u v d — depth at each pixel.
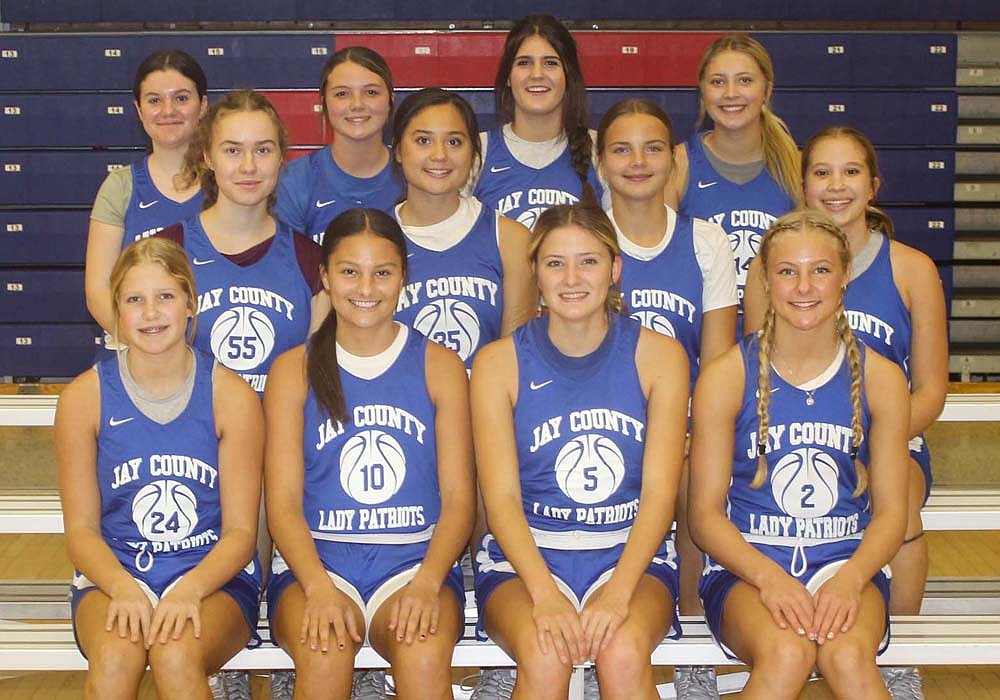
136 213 2.77
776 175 2.86
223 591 2.14
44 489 3.18
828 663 2.00
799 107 5.16
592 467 2.18
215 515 2.20
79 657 2.26
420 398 2.25
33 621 2.80
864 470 2.19
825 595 2.04
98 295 2.75
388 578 2.19
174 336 2.11
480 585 2.23
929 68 5.20
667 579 2.20
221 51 5.05
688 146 2.91
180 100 2.77
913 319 2.50
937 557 3.50
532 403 2.20
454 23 5.16
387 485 2.22
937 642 2.24
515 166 2.86
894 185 5.25
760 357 2.18
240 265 2.42
